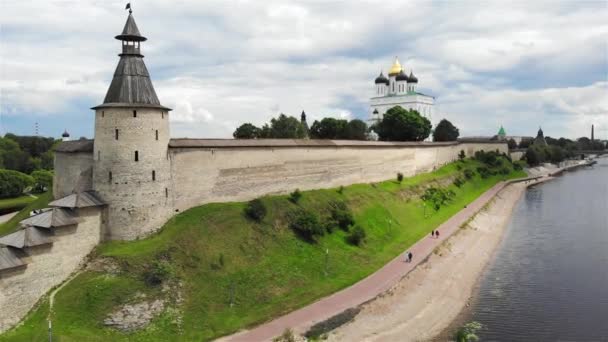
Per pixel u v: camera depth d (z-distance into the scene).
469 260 63.50
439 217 84.25
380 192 82.69
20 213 64.88
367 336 41.44
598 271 59.62
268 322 41.50
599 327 43.53
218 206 54.97
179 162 51.44
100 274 42.03
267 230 55.31
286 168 66.38
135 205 46.72
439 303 48.88
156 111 48.22
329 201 68.88
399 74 176.88
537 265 62.53
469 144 150.25
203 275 44.97
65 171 58.19
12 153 122.88
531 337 41.78
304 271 50.84
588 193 128.25
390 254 60.59
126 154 46.19
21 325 37.34
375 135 149.25
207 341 38.25
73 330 36.78
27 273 38.66
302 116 141.38
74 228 43.06
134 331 38.19
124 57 47.94
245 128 100.56
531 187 142.12
